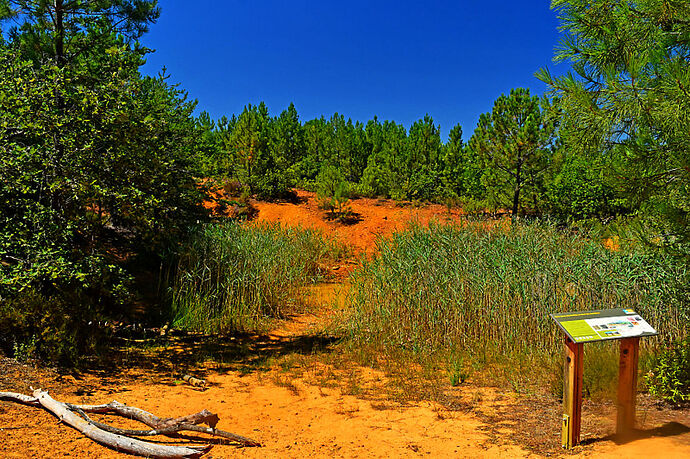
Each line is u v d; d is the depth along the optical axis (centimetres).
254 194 2197
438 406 576
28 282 591
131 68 863
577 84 466
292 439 474
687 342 538
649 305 704
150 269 1132
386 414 552
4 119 664
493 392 622
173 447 392
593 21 475
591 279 775
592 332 427
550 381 633
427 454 438
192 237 1104
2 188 652
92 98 688
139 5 909
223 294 1027
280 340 916
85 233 800
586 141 482
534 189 1590
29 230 657
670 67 418
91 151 699
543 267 816
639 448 409
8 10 844
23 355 593
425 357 769
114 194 709
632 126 464
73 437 417
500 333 784
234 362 764
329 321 1038
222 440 460
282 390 639
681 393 515
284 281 1173
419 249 1000
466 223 1370
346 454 439
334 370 732
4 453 367
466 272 875
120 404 488
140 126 761
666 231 500
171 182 895
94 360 678
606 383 576
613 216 1393
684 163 432
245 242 1184
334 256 1678
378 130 3306
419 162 2339
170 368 705
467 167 2122
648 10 441
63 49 871
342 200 1981
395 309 904
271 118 3284
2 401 477
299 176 2691
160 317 956
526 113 1584
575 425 433
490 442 462
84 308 711
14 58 733
